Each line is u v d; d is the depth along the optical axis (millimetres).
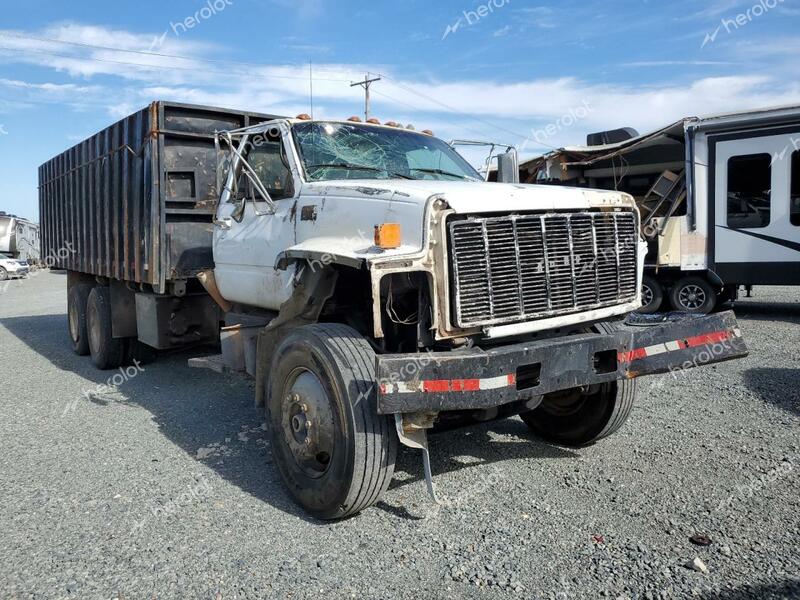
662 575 3238
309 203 4648
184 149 6895
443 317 3738
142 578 3314
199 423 6031
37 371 8664
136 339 8570
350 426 3689
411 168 5426
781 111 11492
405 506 4145
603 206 4359
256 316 5578
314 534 3777
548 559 3428
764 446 4996
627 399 4871
